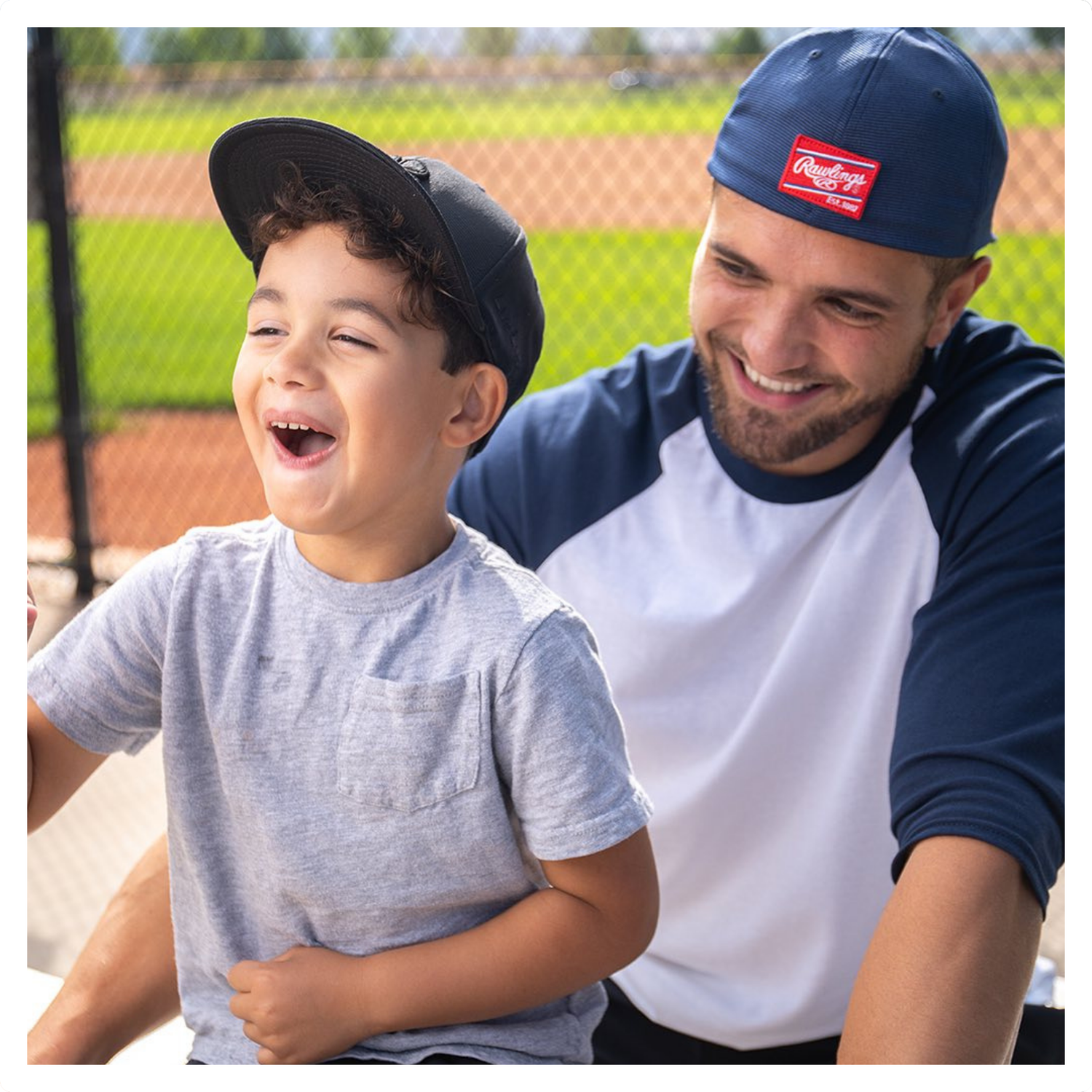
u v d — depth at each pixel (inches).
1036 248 374.6
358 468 43.3
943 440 60.2
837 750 61.7
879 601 60.8
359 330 42.9
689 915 64.9
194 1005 48.4
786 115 55.8
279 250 44.5
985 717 51.6
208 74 521.7
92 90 357.4
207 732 46.4
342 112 599.8
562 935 45.0
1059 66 441.4
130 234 561.6
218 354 405.4
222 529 48.1
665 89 462.9
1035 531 55.6
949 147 55.2
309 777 44.7
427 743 43.9
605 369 70.3
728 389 60.6
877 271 55.7
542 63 756.6
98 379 370.0
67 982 53.9
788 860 62.7
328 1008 44.6
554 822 43.9
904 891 49.2
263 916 46.6
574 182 569.0
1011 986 47.6
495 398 46.7
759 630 62.8
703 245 60.4
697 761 63.2
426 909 45.6
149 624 46.7
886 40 56.8
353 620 45.0
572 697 44.1
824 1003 63.6
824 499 61.2
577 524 65.4
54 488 249.3
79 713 47.5
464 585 45.4
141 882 54.9
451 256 43.7
